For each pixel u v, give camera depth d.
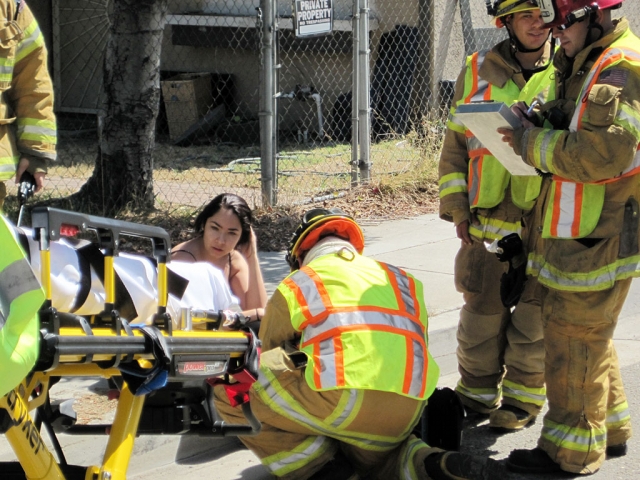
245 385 2.91
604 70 3.26
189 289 3.27
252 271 4.36
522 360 4.12
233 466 3.82
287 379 3.15
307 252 3.54
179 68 14.84
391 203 8.61
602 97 3.17
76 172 10.66
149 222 7.56
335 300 3.18
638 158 3.34
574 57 3.42
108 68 7.83
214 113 13.51
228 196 4.24
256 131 13.63
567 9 3.31
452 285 6.12
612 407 3.83
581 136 3.21
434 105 13.32
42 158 4.34
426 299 5.79
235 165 11.11
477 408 4.27
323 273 3.25
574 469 3.64
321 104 13.73
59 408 2.95
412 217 8.23
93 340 2.17
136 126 7.87
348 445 3.42
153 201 8.16
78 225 2.24
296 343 3.30
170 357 2.42
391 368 3.10
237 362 2.87
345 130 13.70
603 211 3.44
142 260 2.70
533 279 3.97
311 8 8.12
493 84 3.93
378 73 13.49
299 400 3.13
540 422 4.27
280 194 8.65
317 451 3.25
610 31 3.37
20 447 2.15
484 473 3.02
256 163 11.21
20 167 4.30
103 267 2.47
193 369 2.59
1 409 2.06
